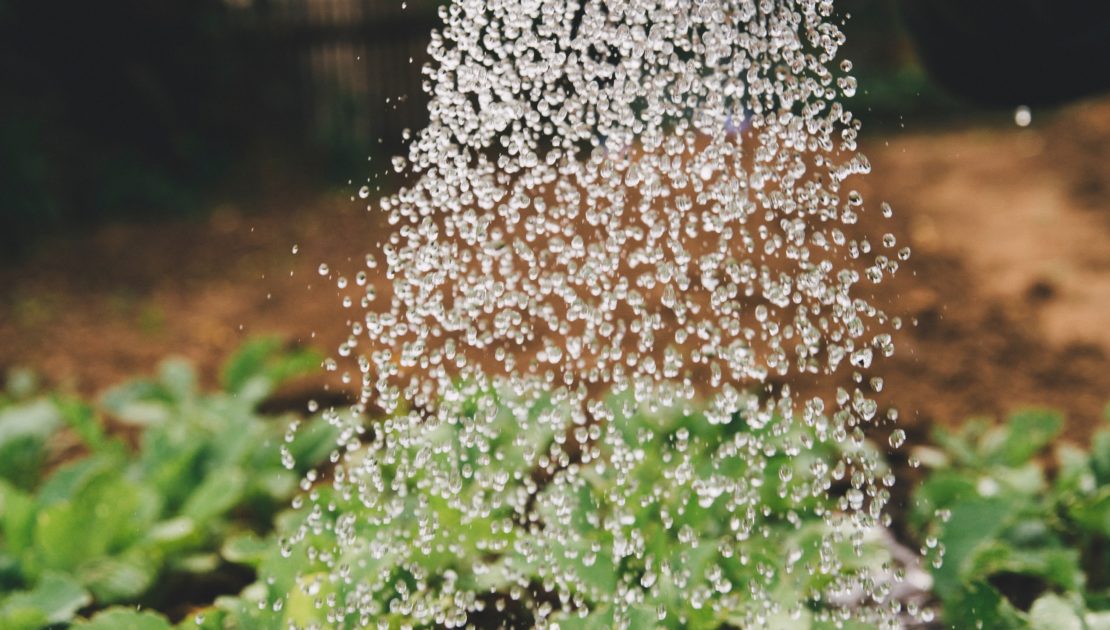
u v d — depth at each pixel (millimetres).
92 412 2904
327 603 1728
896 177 6910
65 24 7074
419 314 1870
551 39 1791
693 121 1803
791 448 1944
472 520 1989
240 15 8125
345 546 1853
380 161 8133
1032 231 5395
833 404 3213
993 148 7488
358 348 4016
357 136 8328
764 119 1764
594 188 1853
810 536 1953
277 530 2424
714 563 1912
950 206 6078
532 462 2225
